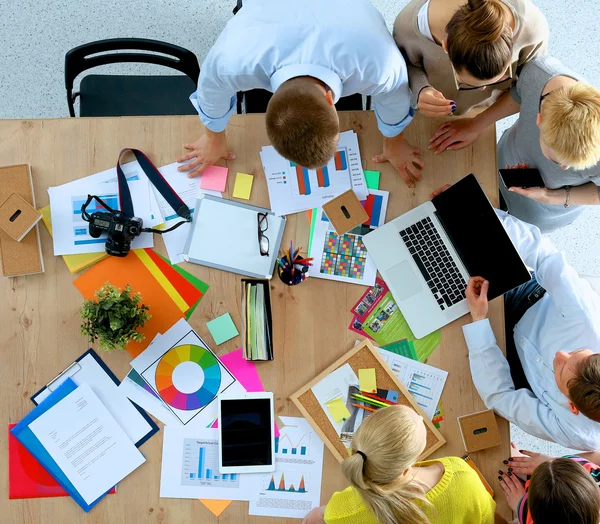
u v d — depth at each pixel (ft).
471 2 4.50
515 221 6.04
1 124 5.96
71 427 5.63
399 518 4.39
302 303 5.82
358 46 4.55
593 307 5.70
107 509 5.56
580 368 4.96
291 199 5.94
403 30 5.41
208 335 5.78
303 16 4.56
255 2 4.75
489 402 5.63
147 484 5.59
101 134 5.99
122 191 5.86
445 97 5.95
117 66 8.67
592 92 4.80
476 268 5.71
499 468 5.62
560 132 4.82
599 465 5.70
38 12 8.64
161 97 7.03
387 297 5.85
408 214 5.90
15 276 5.80
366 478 4.43
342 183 5.96
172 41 8.69
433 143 5.99
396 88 5.08
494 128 6.06
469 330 5.66
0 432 5.63
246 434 5.64
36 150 5.96
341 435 5.63
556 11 8.78
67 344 5.73
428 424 5.64
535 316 6.08
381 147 6.03
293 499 5.59
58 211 5.88
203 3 8.75
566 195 5.85
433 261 5.81
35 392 5.68
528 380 5.91
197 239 5.87
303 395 5.69
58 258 5.83
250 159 6.00
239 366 5.74
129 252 5.85
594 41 8.76
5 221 5.72
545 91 5.29
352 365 5.72
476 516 4.94
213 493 5.58
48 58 8.61
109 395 5.70
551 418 5.49
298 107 4.08
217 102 5.18
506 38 4.50
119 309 5.26
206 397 5.69
